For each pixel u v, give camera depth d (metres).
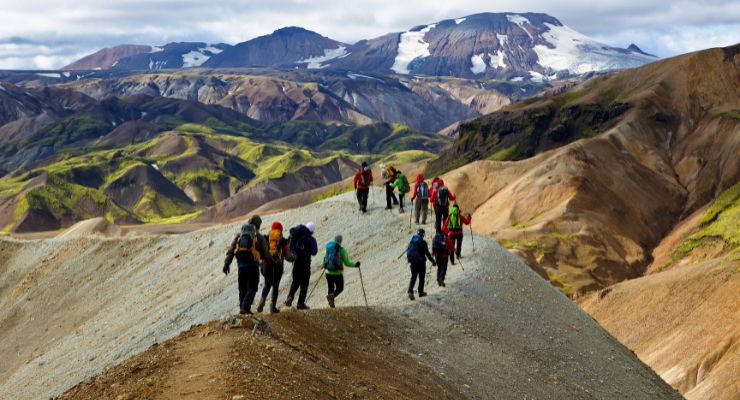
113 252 61.69
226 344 14.84
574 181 152.75
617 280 122.75
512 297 28.62
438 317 24.00
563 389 23.41
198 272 48.78
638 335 82.12
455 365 21.28
